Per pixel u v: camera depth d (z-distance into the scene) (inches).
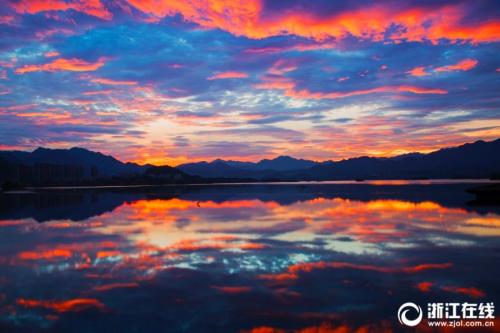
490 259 547.2
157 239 733.3
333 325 325.1
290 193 2605.8
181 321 335.6
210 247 649.6
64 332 316.8
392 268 501.7
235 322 332.5
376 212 1195.9
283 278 459.8
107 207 1529.3
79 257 581.0
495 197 1715.1
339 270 493.7
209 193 2805.1
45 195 2728.8
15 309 366.0
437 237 726.5
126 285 436.8
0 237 776.9
